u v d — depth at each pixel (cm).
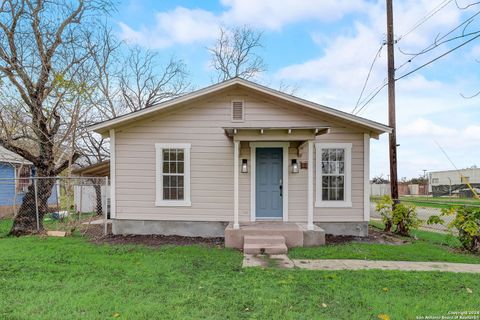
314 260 631
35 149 1416
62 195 1478
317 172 889
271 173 898
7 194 1418
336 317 356
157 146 889
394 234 930
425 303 400
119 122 861
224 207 883
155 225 886
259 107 888
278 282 474
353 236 876
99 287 447
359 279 496
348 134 889
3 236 877
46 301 394
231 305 386
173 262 589
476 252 704
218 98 890
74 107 1208
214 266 570
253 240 729
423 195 3319
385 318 356
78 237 856
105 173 1234
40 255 634
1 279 482
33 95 932
